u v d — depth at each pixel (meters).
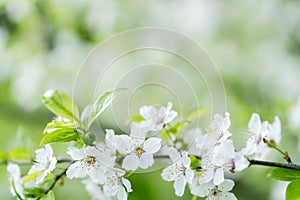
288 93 0.97
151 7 1.09
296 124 0.70
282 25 1.03
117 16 1.08
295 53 1.04
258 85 0.99
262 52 1.03
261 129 0.50
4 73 1.14
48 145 0.49
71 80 1.07
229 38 1.05
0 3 1.10
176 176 0.48
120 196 0.47
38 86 1.09
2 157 0.55
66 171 0.48
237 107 0.88
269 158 0.63
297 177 0.50
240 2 1.04
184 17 1.07
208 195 0.48
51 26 1.14
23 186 0.51
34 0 1.11
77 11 1.12
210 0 1.06
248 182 0.87
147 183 0.91
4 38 1.15
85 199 0.87
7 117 1.11
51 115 1.09
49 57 1.12
